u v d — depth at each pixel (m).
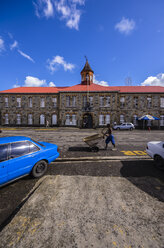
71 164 4.95
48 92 22.56
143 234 1.88
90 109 21.16
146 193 2.98
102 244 1.72
